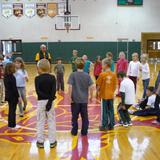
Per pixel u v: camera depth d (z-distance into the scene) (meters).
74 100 5.87
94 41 23.30
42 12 22.97
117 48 23.33
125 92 6.42
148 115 7.44
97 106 8.59
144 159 4.77
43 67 5.14
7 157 4.91
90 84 5.86
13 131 6.31
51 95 5.12
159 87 6.96
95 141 5.65
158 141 5.62
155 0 23.08
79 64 5.79
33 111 8.04
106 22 23.23
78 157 4.88
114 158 4.82
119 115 6.76
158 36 23.36
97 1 23.02
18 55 23.23
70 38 23.25
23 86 7.76
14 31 23.09
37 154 5.03
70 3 22.97
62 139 5.77
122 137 5.87
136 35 23.36
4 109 8.34
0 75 8.83
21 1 22.84
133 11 23.19
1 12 22.86
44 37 23.16
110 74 6.17
